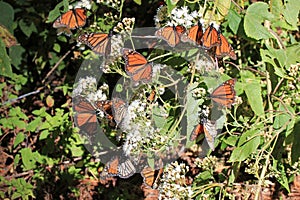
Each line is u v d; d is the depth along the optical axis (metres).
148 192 2.62
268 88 2.07
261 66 2.23
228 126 2.17
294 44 2.01
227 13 1.96
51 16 2.11
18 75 2.82
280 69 2.00
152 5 2.67
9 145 2.73
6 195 2.60
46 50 2.83
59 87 2.72
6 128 2.71
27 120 2.83
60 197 2.64
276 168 2.08
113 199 2.60
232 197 2.08
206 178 2.11
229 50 1.89
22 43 2.84
